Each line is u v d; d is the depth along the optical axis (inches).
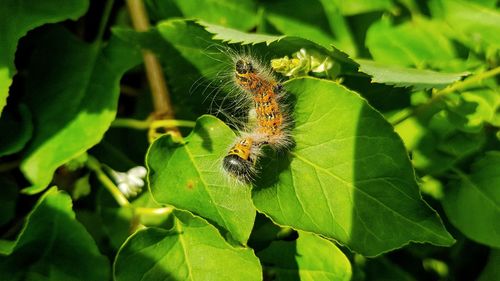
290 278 12.4
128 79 14.2
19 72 13.5
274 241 12.6
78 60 13.4
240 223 11.5
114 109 12.9
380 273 13.3
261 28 13.7
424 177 13.0
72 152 12.6
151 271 11.7
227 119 12.7
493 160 12.8
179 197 11.6
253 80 11.7
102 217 12.9
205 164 11.8
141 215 12.9
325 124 11.5
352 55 13.5
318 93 11.5
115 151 13.4
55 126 13.0
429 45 13.4
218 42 12.5
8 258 12.0
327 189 11.4
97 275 12.3
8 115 13.1
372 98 12.9
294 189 11.4
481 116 12.9
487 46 13.2
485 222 12.7
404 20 13.5
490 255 13.2
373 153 11.3
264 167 11.5
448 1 13.4
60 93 13.2
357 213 11.3
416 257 13.5
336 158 11.4
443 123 12.9
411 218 11.2
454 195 12.9
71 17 12.9
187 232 11.8
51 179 12.6
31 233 12.0
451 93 12.9
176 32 12.6
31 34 13.4
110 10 13.8
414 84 11.6
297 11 13.7
